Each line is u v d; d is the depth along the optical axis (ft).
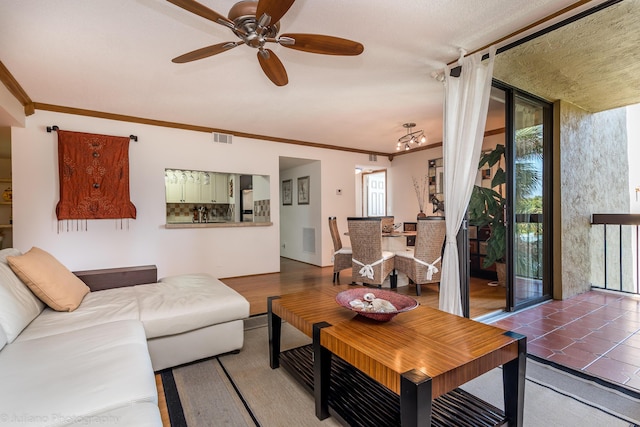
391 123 14.65
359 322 5.52
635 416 5.16
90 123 12.57
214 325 7.21
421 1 6.14
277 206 17.39
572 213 11.94
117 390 3.59
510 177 10.02
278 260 17.46
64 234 12.08
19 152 11.33
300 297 7.16
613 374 6.42
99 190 12.57
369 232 12.43
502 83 9.75
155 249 13.91
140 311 6.47
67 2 5.99
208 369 6.85
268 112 12.95
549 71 9.25
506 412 4.89
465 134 8.19
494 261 13.67
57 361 4.22
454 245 8.46
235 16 5.20
